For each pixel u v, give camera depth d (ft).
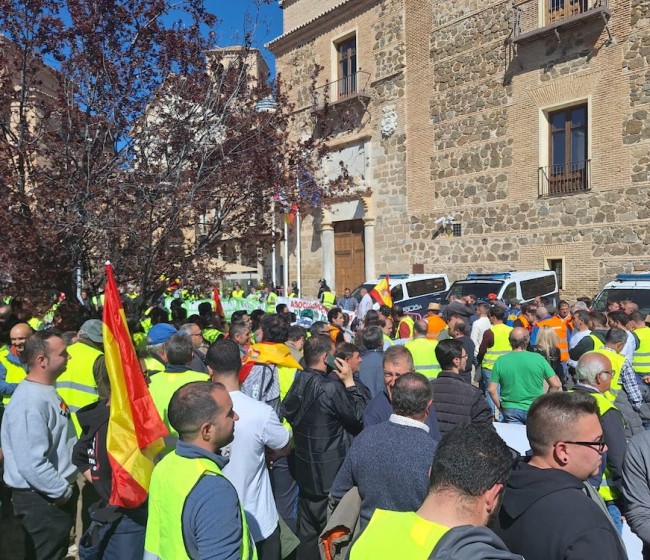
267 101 28.02
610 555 7.27
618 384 20.02
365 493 10.57
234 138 25.40
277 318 18.01
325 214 87.30
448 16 71.51
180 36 25.35
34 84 24.18
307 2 91.97
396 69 77.51
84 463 12.33
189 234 28.37
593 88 58.70
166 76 25.11
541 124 63.05
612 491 14.06
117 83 23.41
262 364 17.22
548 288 57.82
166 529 8.70
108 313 11.31
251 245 27.89
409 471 10.23
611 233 57.82
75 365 18.06
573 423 8.39
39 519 13.14
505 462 6.80
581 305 40.09
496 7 66.59
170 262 24.84
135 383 11.24
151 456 11.16
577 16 58.13
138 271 23.52
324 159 87.25
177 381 14.35
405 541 6.40
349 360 16.15
